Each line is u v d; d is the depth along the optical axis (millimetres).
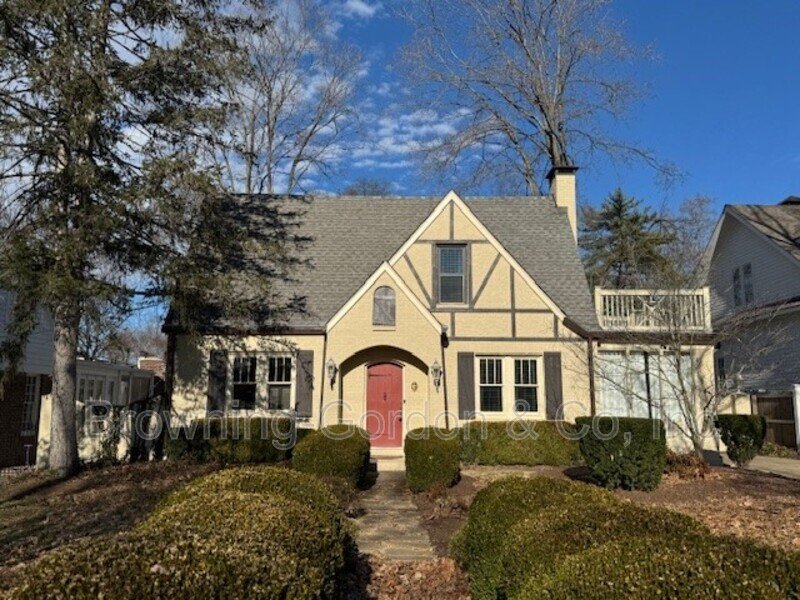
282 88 30156
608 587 3006
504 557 4395
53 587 2893
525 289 17375
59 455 13828
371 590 6637
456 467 12414
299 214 20312
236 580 3115
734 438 14828
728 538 3795
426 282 17547
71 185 12250
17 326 11938
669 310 14422
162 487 12266
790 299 20969
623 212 37188
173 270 13547
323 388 16609
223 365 16922
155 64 13273
